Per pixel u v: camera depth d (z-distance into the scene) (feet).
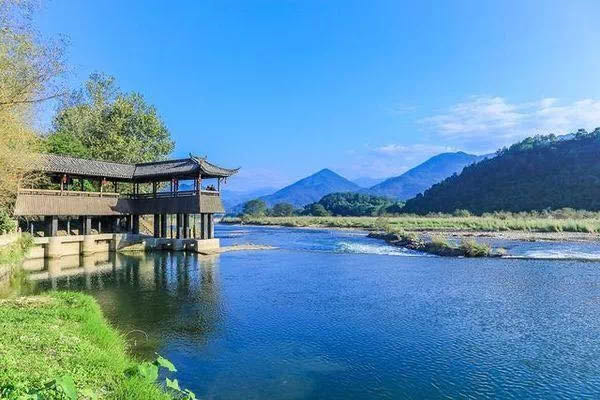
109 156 189.47
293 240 189.37
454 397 35.24
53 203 119.44
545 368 41.04
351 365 41.83
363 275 93.04
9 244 92.48
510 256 119.24
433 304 65.77
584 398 34.99
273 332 51.70
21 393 18.39
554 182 351.05
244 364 41.81
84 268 103.24
